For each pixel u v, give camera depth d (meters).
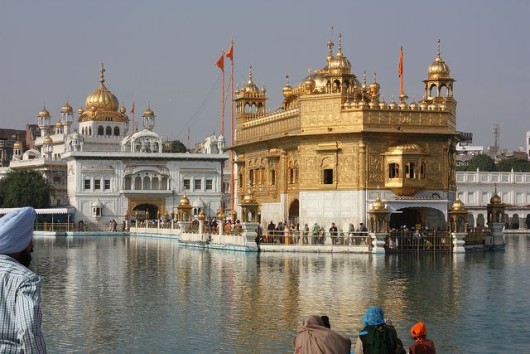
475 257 53.31
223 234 64.75
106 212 106.81
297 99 71.12
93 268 46.94
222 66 94.81
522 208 111.12
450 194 62.88
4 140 176.75
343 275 41.19
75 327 26.34
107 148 128.38
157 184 109.50
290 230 58.81
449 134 60.66
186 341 24.05
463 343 23.84
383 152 60.25
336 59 63.25
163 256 56.53
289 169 66.50
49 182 117.69
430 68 65.56
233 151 84.06
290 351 22.66
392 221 64.88
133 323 27.05
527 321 27.41
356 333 24.84
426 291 34.81
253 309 29.83
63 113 139.38
